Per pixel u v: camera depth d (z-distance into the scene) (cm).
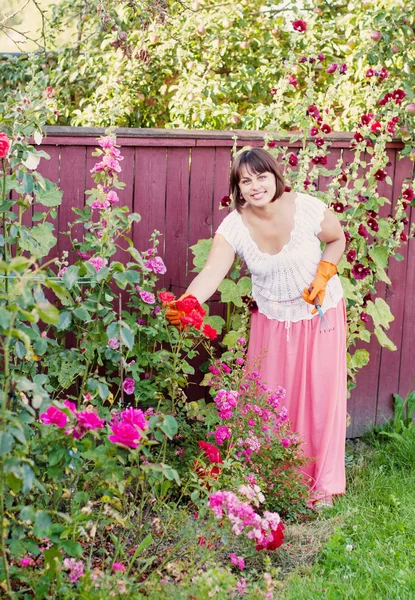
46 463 245
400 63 503
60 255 382
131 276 258
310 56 420
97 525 259
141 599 232
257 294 359
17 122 296
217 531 262
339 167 407
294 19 566
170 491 318
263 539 265
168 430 236
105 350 296
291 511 327
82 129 374
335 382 351
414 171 445
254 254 345
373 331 449
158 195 396
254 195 326
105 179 339
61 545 215
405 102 455
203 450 291
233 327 399
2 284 273
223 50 559
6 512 227
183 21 556
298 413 354
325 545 296
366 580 270
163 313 352
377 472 372
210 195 405
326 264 343
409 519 321
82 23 594
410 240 450
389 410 459
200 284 338
